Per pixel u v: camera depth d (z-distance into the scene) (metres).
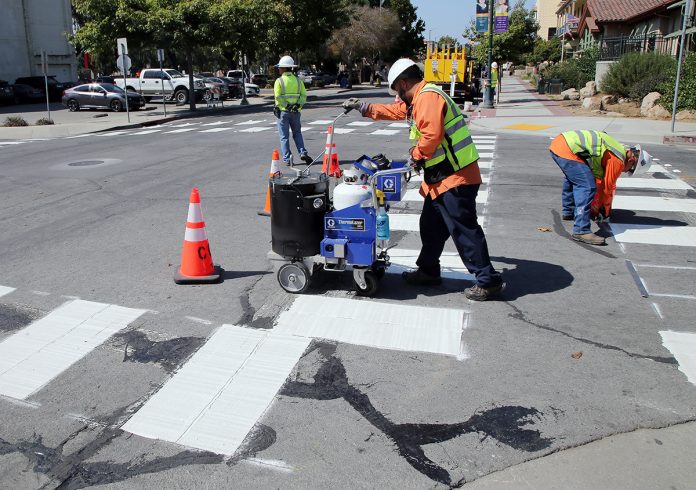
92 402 3.81
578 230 6.86
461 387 3.90
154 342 4.58
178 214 8.45
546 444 3.33
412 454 3.28
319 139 16.09
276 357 4.32
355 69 75.00
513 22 31.67
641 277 5.75
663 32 28.69
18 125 24.05
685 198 8.90
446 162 4.89
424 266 5.51
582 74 31.39
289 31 37.59
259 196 9.44
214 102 33.25
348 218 5.11
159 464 3.23
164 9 28.50
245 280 5.81
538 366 4.14
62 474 3.18
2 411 3.74
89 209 8.86
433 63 28.81
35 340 4.64
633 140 15.08
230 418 3.62
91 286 5.75
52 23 46.59
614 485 3.03
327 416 3.62
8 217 8.50
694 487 3.00
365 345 4.47
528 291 5.44
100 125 23.33
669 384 3.89
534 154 13.04
